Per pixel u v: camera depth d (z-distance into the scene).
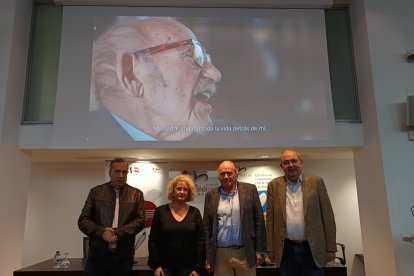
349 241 5.34
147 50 4.22
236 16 4.38
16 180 3.95
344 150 4.39
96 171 5.49
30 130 4.06
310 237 2.75
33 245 5.27
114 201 2.93
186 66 4.21
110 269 2.78
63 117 3.98
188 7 4.38
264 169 5.16
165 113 4.07
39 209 5.38
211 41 4.30
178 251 2.79
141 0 4.32
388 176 3.72
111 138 3.97
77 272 3.30
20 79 4.11
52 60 4.35
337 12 4.65
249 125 4.10
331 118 4.15
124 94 4.08
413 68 4.01
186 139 4.02
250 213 2.86
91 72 4.11
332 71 4.46
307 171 5.52
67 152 4.24
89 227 2.73
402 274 3.50
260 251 2.78
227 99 4.15
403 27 4.12
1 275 3.61
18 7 4.08
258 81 4.21
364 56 4.16
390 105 3.90
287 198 2.91
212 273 2.90
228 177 2.88
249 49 4.30
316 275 2.73
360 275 5.22
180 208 2.99
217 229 2.86
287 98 4.18
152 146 3.98
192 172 5.27
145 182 5.16
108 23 4.26
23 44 4.20
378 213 3.83
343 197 5.45
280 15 4.41
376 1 4.19
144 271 3.22
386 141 3.81
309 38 4.36
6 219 3.73
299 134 4.10
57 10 4.50
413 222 3.62
